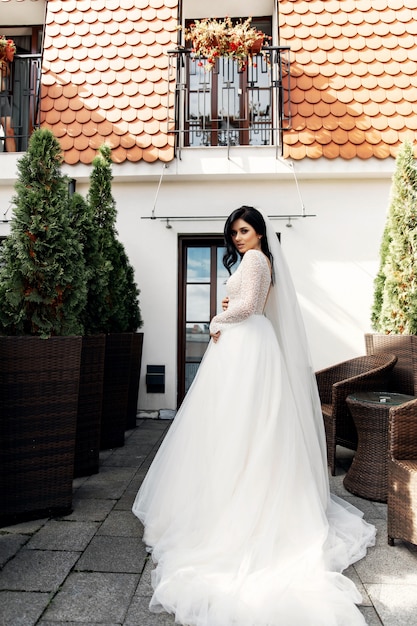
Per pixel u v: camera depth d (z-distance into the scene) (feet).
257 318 8.21
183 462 7.53
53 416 8.64
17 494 8.30
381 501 9.48
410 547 7.47
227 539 6.54
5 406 8.21
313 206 17.51
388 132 16.76
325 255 17.39
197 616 5.39
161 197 17.92
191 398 8.12
